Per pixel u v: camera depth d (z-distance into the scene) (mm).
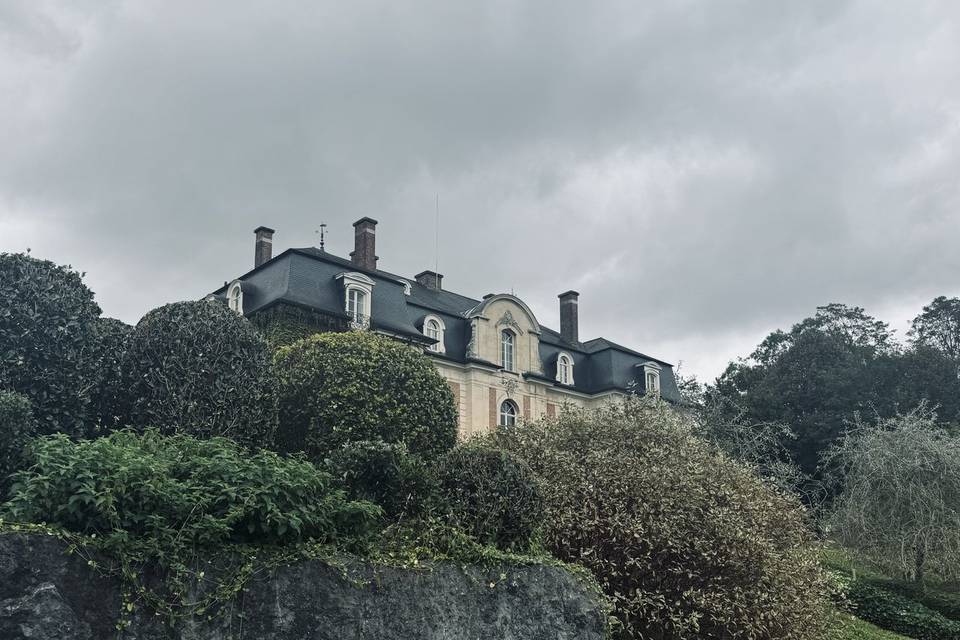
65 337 8859
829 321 40500
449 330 29734
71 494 6324
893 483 18531
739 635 10039
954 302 48000
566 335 36375
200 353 9602
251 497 6938
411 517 8617
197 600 6453
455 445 12570
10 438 7371
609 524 10055
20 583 5793
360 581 7375
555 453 11297
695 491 10414
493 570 8422
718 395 30234
